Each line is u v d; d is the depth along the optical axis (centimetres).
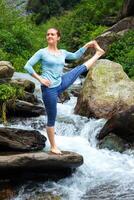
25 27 1892
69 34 2653
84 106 1002
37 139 751
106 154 814
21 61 1609
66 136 896
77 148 823
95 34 2275
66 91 1205
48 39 637
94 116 972
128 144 837
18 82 1084
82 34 2511
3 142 713
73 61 1888
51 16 3925
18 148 722
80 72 647
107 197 652
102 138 862
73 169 725
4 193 660
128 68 1458
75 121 945
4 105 944
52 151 687
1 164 650
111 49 1700
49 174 701
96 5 2794
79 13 2930
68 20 3012
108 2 2666
